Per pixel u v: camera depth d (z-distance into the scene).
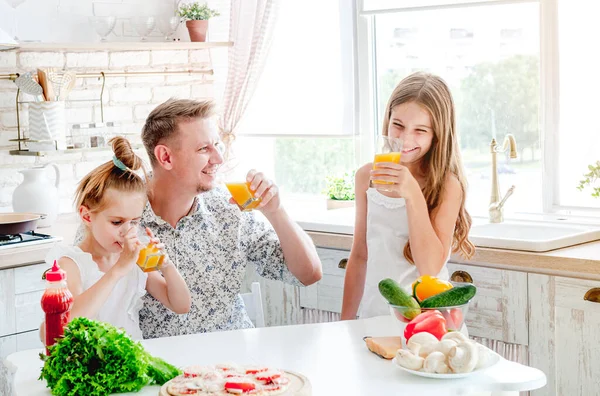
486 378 1.72
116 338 1.69
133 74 4.21
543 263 2.78
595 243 2.99
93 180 2.23
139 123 4.29
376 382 1.72
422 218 2.32
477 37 3.65
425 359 1.73
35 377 1.81
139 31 4.05
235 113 4.27
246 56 4.21
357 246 2.63
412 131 2.45
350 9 4.02
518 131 3.57
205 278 2.49
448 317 1.83
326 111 4.15
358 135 4.07
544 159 3.46
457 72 3.73
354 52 4.05
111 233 2.25
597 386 2.71
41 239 3.25
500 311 2.90
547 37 3.39
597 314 2.68
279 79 4.29
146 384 1.72
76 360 1.65
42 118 3.69
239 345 2.01
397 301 1.83
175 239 2.46
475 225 3.40
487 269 2.91
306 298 3.43
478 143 3.68
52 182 3.97
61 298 1.79
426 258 2.31
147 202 2.45
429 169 2.50
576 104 3.36
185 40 4.44
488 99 3.64
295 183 4.40
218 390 1.55
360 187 2.61
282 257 2.55
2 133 3.78
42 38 3.92
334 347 1.97
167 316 2.43
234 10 4.25
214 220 2.52
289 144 4.39
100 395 1.65
